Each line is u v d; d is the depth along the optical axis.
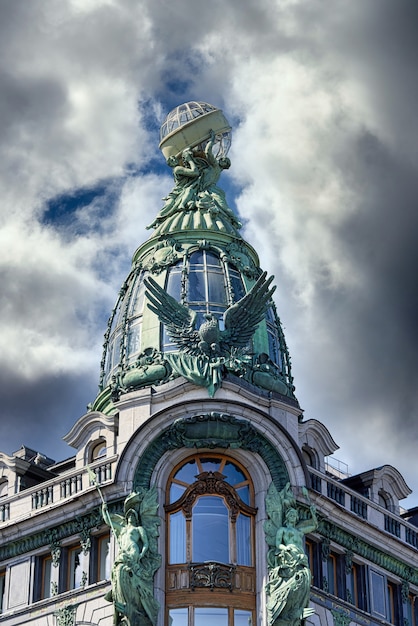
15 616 67.25
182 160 79.25
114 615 62.03
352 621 67.94
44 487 69.12
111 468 66.56
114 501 64.94
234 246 75.56
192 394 66.31
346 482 74.31
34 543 68.19
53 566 67.06
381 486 73.75
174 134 79.44
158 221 77.38
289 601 62.31
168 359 67.38
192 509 64.75
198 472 65.50
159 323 71.69
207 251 74.81
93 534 66.25
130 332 72.94
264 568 63.75
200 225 75.75
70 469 74.38
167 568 63.53
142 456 65.12
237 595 63.41
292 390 72.56
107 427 68.81
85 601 65.06
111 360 74.06
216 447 65.38
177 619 62.72
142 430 65.38
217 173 79.25
